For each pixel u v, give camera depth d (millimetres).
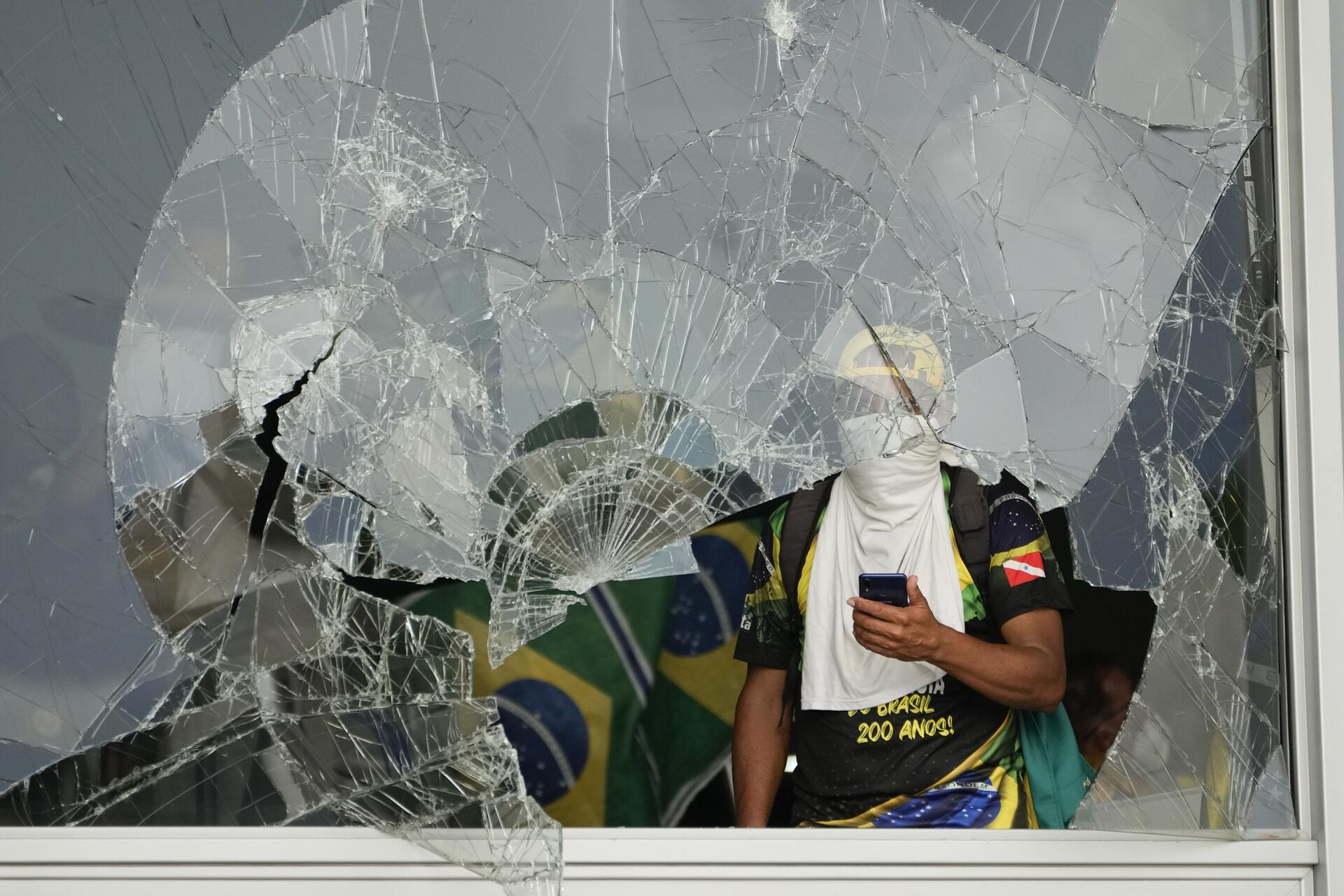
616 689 2162
